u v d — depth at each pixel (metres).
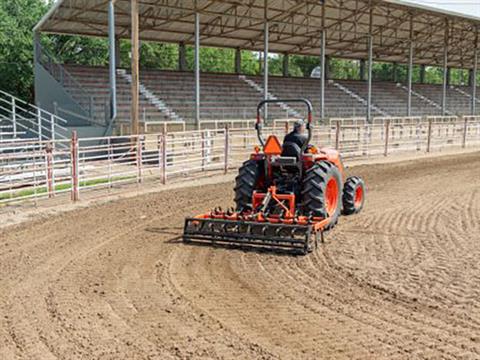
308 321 5.45
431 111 45.09
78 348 4.83
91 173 13.40
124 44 52.97
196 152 16.33
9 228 9.37
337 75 77.12
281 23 31.34
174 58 58.19
